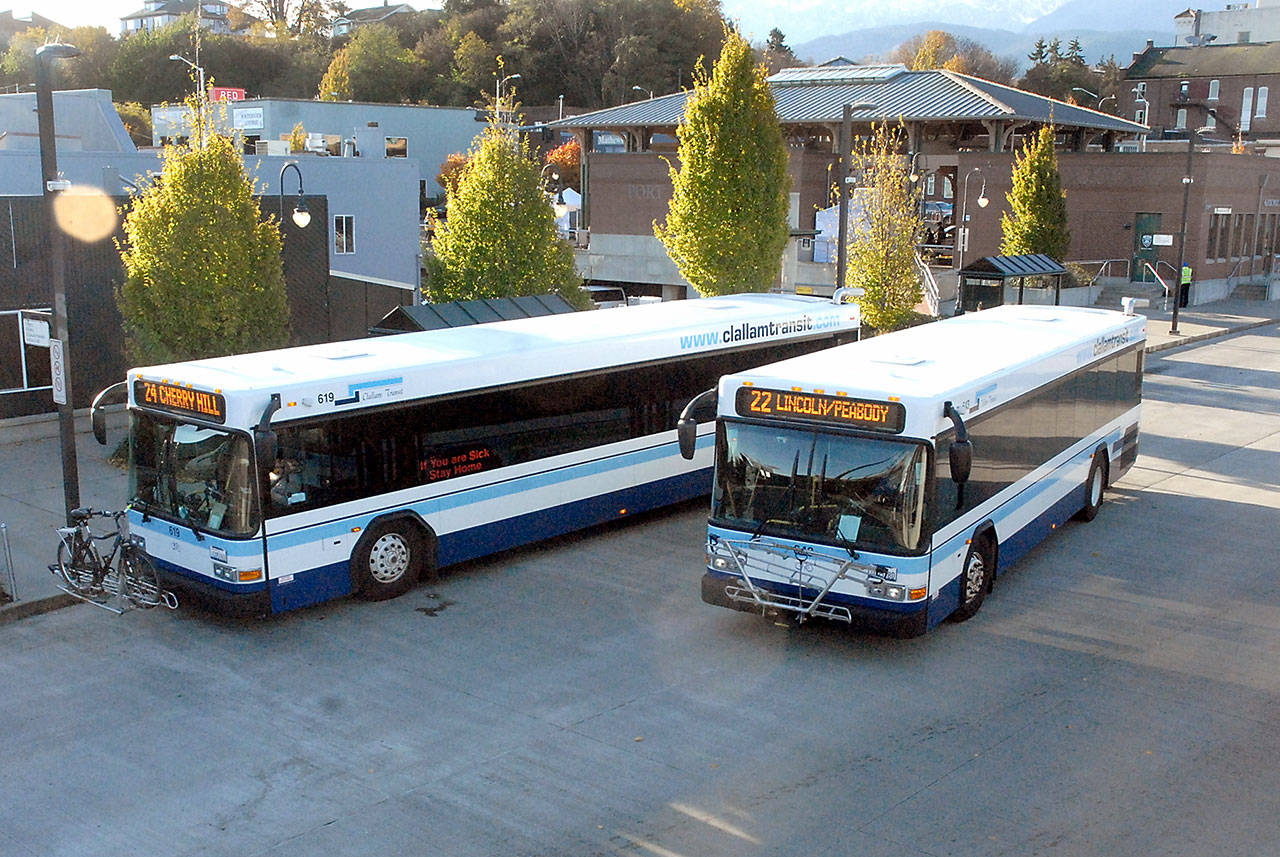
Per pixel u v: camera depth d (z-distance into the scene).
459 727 9.78
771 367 12.10
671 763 9.05
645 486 16.16
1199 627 12.22
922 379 11.52
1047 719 9.88
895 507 10.80
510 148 23.72
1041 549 15.10
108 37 91.50
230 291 18.22
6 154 27.34
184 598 12.45
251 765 9.11
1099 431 16.36
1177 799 8.44
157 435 12.38
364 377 12.54
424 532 13.43
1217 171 45.84
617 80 87.56
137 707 10.27
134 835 8.05
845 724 9.78
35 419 21.56
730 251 23.77
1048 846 7.75
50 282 21.42
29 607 12.73
